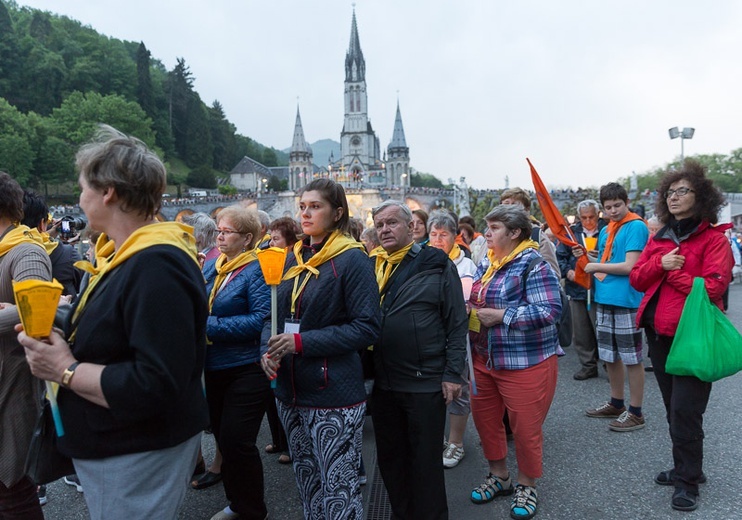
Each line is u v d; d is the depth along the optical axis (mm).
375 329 2732
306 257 3061
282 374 2873
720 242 3414
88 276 2424
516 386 3420
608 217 5121
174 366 1771
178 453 1968
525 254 3512
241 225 3666
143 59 113375
